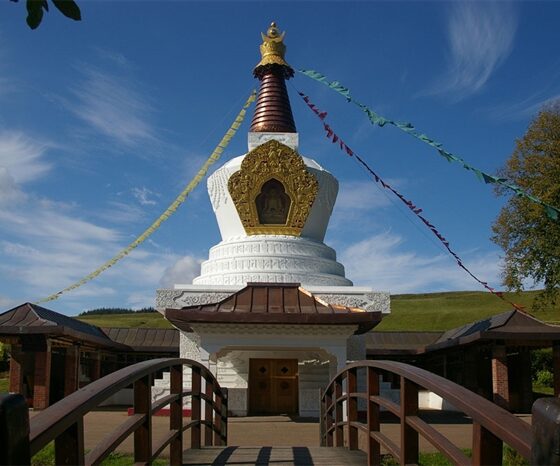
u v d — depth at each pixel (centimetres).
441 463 1181
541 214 2561
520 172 2691
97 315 7294
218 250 2417
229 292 2116
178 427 838
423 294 8444
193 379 1038
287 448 1078
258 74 2859
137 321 6122
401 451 608
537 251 2655
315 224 2502
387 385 2197
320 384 2123
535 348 2577
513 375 2739
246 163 2420
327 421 1272
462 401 412
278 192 2431
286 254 2336
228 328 1855
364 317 1800
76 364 2522
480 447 393
